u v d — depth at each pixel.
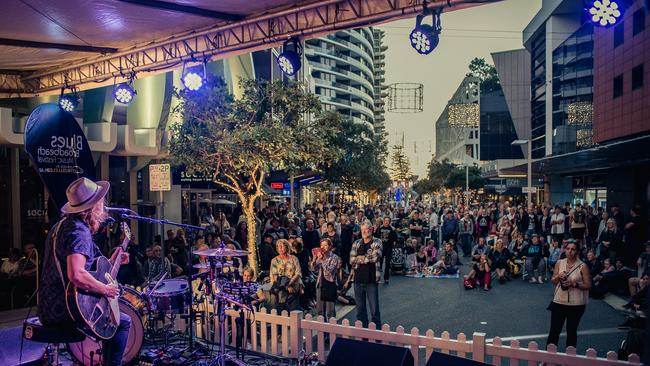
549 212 20.45
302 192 50.81
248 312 6.87
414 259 16.31
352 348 4.80
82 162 9.33
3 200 14.27
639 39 24.09
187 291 6.79
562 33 52.94
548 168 28.59
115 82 11.08
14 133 11.44
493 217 24.83
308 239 14.02
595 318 10.02
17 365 5.53
